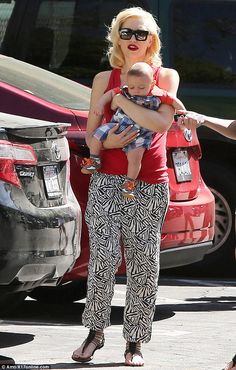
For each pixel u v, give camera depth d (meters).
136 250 13.26
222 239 21.14
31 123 13.99
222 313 17.34
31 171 13.58
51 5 22.20
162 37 21.92
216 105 21.78
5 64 17.34
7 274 13.08
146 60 13.17
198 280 20.94
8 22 22.28
